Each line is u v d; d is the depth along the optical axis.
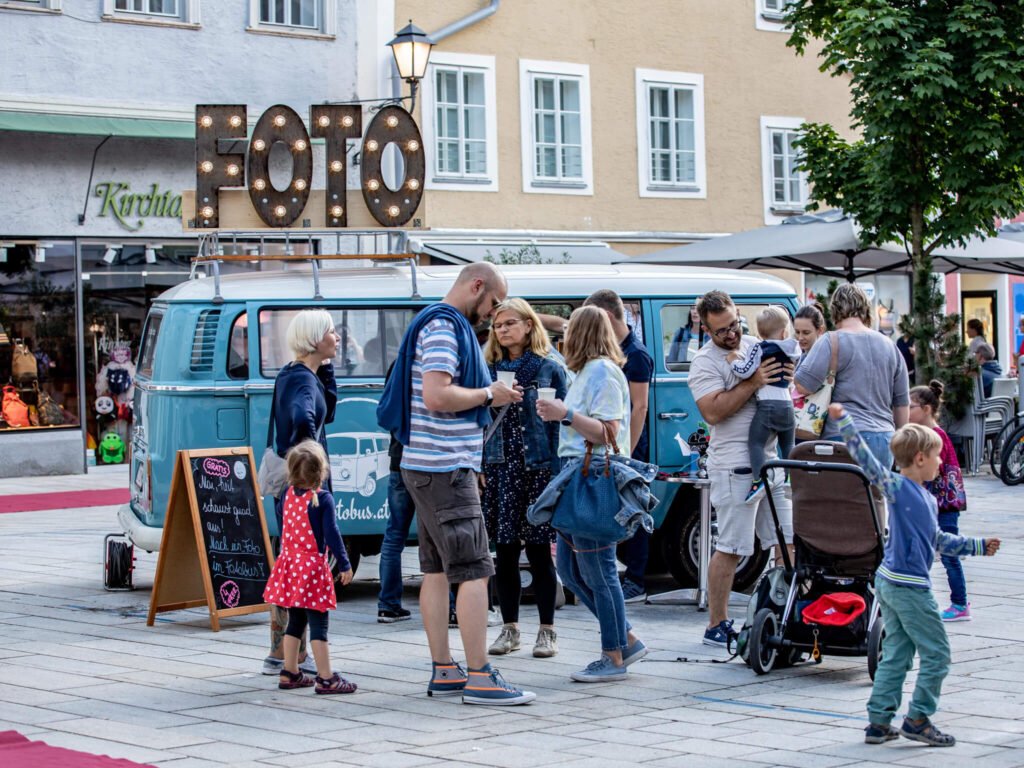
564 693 8.12
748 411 9.32
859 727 7.29
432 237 24.20
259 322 11.25
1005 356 34.12
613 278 11.99
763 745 6.90
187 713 7.61
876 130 20.50
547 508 8.30
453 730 7.23
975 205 20.50
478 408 7.89
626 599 11.30
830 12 22.08
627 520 8.17
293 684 8.22
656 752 6.76
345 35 23.41
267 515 11.18
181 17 22.08
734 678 8.51
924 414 10.28
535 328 9.27
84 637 9.87
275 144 13.82
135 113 21.52
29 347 21.41
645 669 8.78
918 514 6.94
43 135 21.22
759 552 11.63
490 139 25.02
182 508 10.29
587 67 26.22
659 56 27.14
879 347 9.80
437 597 8.06
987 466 21.73
